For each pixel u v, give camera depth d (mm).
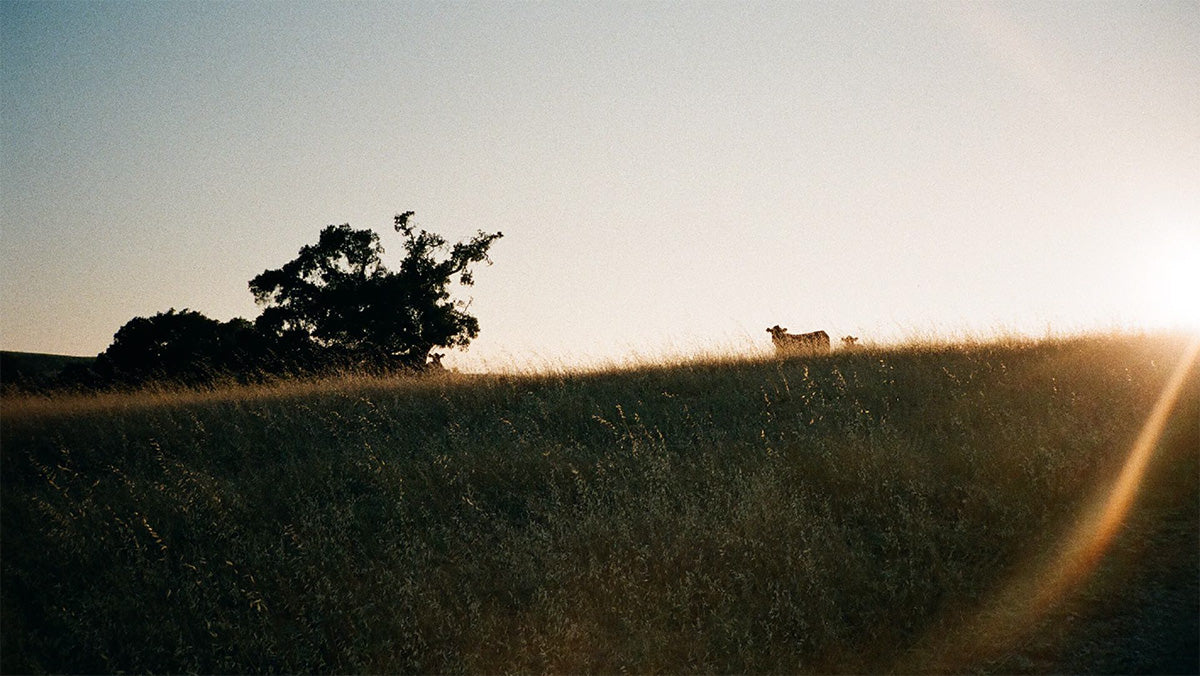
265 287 37906
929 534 8211
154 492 10938
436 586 8586
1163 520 7801
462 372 17891
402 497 10516
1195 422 9828
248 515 10328
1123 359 13273
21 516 10320
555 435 12867
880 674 6613
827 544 8219
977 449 9805
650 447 11758
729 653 7230
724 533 8719
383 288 37562
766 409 13453
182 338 31219
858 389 13672
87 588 8875
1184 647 5855
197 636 8180
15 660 7695
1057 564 7426
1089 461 9211
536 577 8547
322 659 7734
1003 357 14750
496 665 7531
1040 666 6082
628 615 7895
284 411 14398
